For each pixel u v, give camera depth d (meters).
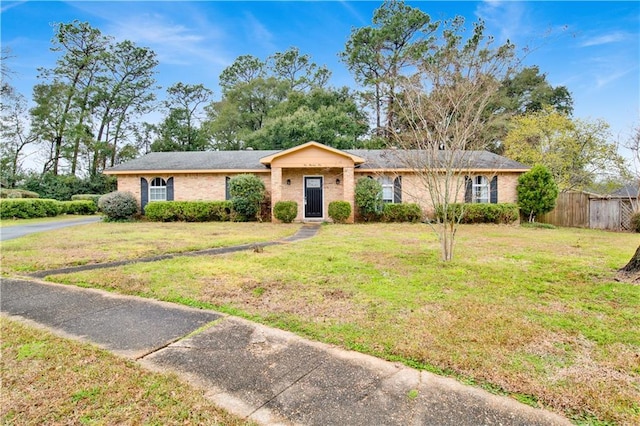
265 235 10.79
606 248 8.30
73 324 3.62
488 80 6.56
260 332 3.43
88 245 8.51
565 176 19.44
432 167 6.92
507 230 12.73
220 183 16.88
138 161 18.20
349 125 27.16
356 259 6.73
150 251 7.66
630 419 2.11
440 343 3.11
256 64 35.66
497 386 2.47
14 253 7.40
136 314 3.92
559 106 29.41
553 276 5.41
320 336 3.31
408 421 2.10
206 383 2.52
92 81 30.22
